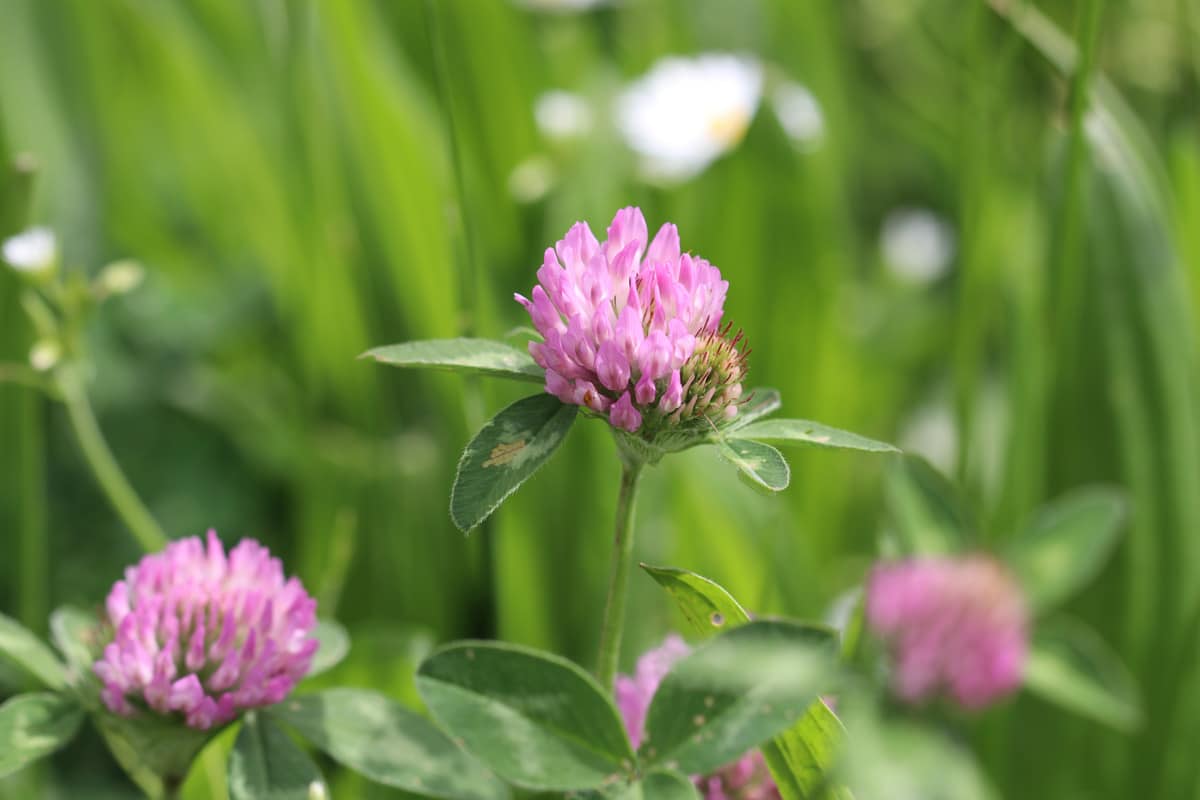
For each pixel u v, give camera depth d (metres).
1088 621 0.65
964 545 0.56
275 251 0.89
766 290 0.78
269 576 0.48
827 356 0.80
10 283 0.64
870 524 0.84
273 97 0.87
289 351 0.88
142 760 0.47
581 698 0.45
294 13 0.75
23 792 0.61
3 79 0.85
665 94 0.82
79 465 0.87
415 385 0.79
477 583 0.67
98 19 0.91
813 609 0.63
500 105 0.83
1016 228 0.81
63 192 0.88
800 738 0.46
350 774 0.57
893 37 1.05
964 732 0.57
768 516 0.64
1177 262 0.68
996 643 0.50
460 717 0.45
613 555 0.47
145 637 0.47
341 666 0.57
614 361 0.45
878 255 1.09
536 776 0.45
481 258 0.68
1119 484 0.66
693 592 0.46
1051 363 0.62
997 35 0.72
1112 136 0.69
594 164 0.77
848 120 1.03
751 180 0.78
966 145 0.62
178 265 0.99
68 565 0.82
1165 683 0.64
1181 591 0.65
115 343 0.91
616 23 1.02
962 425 0.61
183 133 0.98
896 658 0.50
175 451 0.88
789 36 0.93
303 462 0.74
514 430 0.45
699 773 0.45
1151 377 0.66
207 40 0.94
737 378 0.46
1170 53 0.86
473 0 0.84
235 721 0.47
